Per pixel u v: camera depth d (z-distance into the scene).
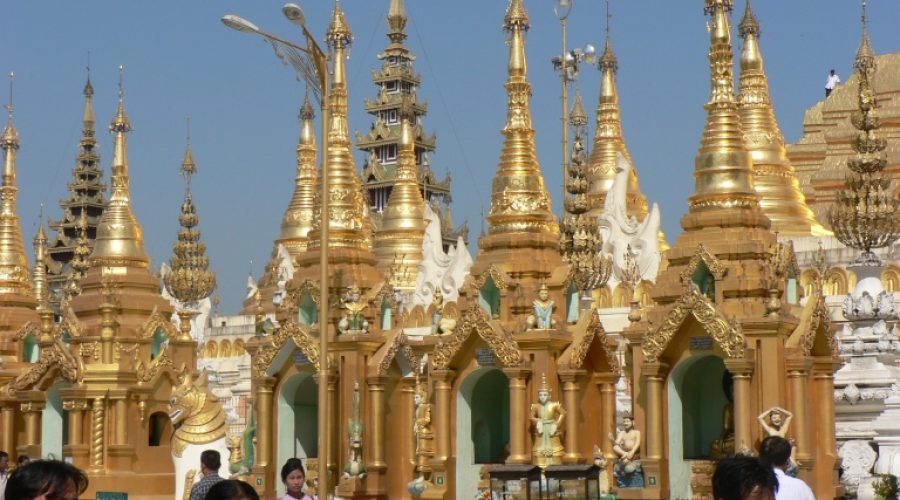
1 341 78.25
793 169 96.75
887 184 64.38
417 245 106.19
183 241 114.50
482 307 54.12
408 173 109.31
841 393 58.00
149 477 68.00
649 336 48.84
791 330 48.19
